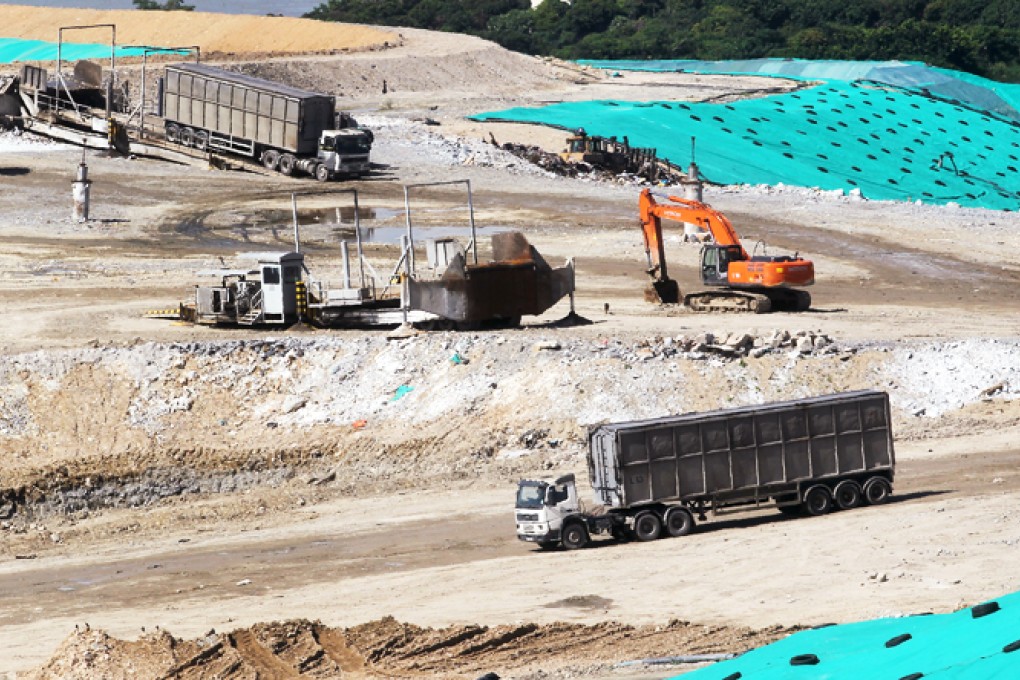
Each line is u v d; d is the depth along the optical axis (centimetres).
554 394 12938
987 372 13600
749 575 9225
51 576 10138
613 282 18112
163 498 12044
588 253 19688
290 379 13412
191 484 12169
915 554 9462
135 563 10375
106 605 9344
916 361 13688
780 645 7281
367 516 11262
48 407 12962
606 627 8319
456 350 13562
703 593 8925
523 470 12106
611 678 7412
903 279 18812
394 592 9256
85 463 12212
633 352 13500
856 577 9069
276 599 9250
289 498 11831
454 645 8094
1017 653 6159
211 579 9819
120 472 12119
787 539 9950
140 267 18350
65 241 19612
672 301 16912
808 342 13850
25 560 10656
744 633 8075
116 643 8038
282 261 14975
